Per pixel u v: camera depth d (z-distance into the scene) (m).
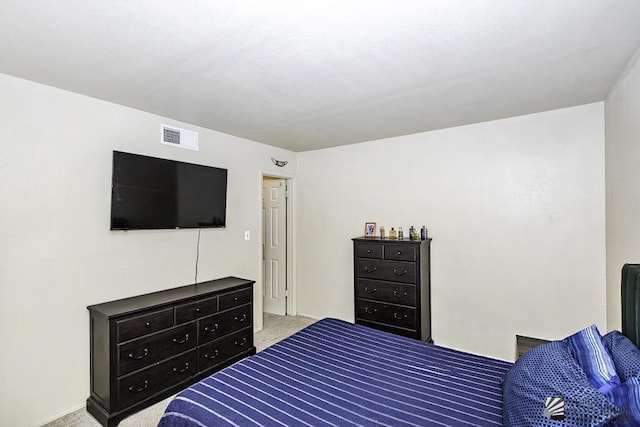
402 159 3.78
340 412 1.40
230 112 2.91
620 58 1.93
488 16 1.51
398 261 3.34
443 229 3.51
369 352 2.04
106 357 2.28
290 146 4.30
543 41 1.73
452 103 2.71
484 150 3.27
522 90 2.44
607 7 1.44
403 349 2.08
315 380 1.67
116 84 2.29
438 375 1.73
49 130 2.31
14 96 2.16
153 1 1.39
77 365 2.44
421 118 3.12
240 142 3.82
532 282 3.04
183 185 3.10
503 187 3.17
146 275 2.89
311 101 2.64
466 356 1.97
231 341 3.12
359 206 4.12
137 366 2.39
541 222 3.00
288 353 2.02
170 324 2.61
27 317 2.21
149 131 2.91
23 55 1.87
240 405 1.45
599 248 2.75
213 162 3.50
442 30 1.62
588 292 2.80
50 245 2.32
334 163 4.33
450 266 3.47
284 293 4.73
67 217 2.40
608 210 2.61
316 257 4.50
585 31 1.63
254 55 1.88
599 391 1.11
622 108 2.18
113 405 2.26
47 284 2.31
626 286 1.60
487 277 3.27
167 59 1.92
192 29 1.61
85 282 2.50
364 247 3.55
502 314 3.19
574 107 2.83
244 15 1.49
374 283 3.48
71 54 1.85
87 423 2.29
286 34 1.66
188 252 3.24
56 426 2.25
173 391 2.61
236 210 3.76
